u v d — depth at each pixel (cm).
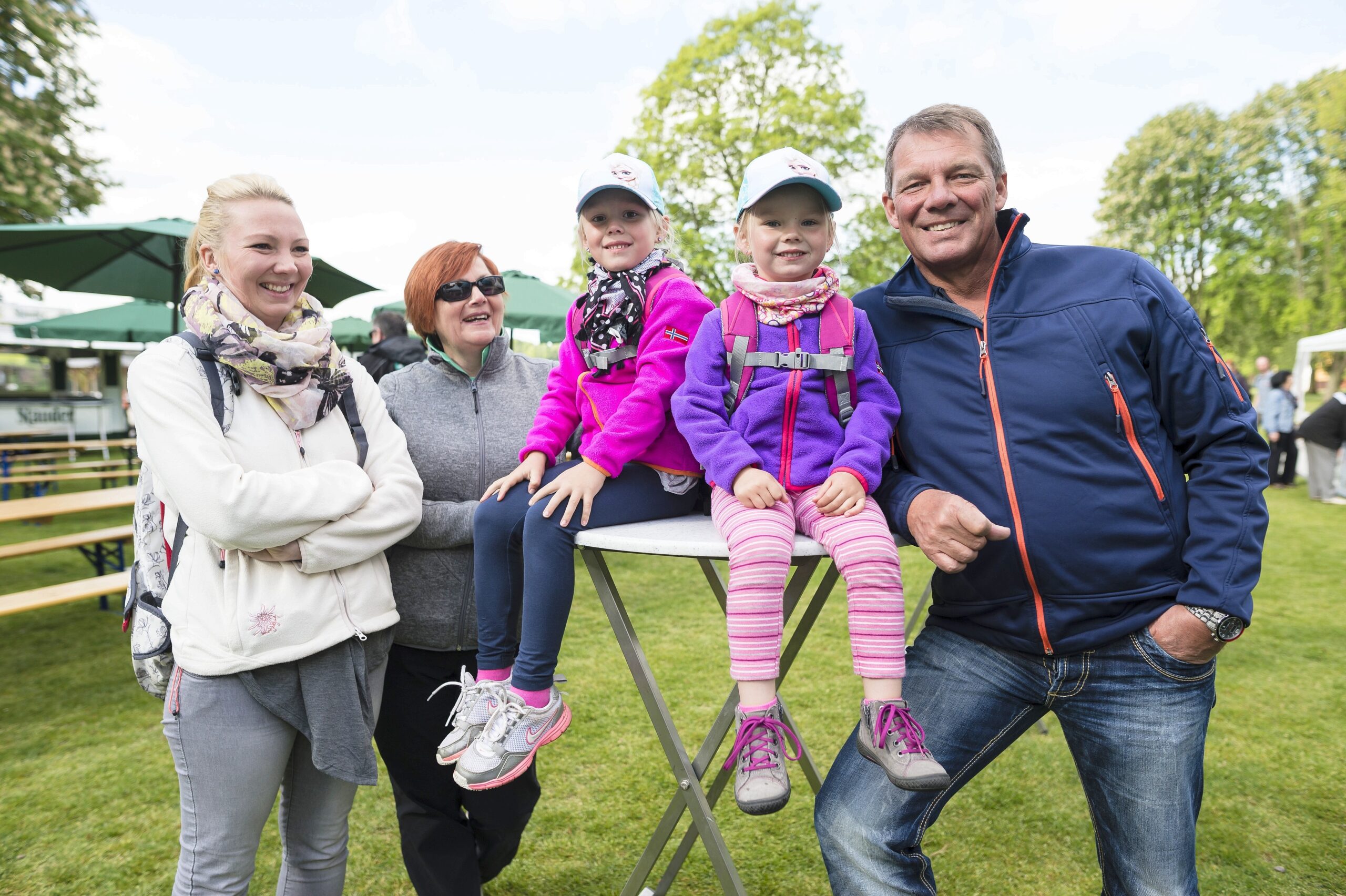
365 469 169
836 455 147
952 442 152
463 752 154
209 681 144
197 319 149
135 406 145
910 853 150
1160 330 145
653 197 168
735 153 1659
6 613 388
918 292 163
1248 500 137
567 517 147
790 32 1653
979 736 154
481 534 163
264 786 149
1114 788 148
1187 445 148
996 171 153
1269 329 2931
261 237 149
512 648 166
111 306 1188
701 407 147
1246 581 133
